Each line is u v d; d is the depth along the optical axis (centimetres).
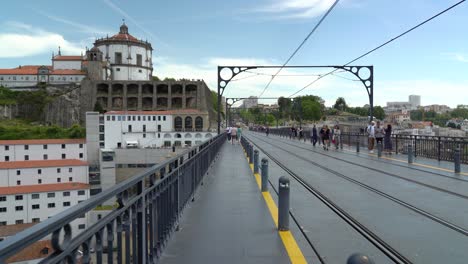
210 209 821
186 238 613
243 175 1388
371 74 2955
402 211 817
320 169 1644
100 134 8825
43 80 12450
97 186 5950
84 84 12131
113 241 327
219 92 3391
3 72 12475
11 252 165
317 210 826
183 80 12181
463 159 1819
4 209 3744
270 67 3219
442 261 512
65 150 6347
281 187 659
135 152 6850
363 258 236
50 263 207
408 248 566
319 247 570
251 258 523
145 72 14325
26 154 5878
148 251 459
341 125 4672
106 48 13650
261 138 6091
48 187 4150
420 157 2192
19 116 11556
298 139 5406
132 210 384
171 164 627
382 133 2278
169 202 597
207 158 1437
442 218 749
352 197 979
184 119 10056
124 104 12131
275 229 668
